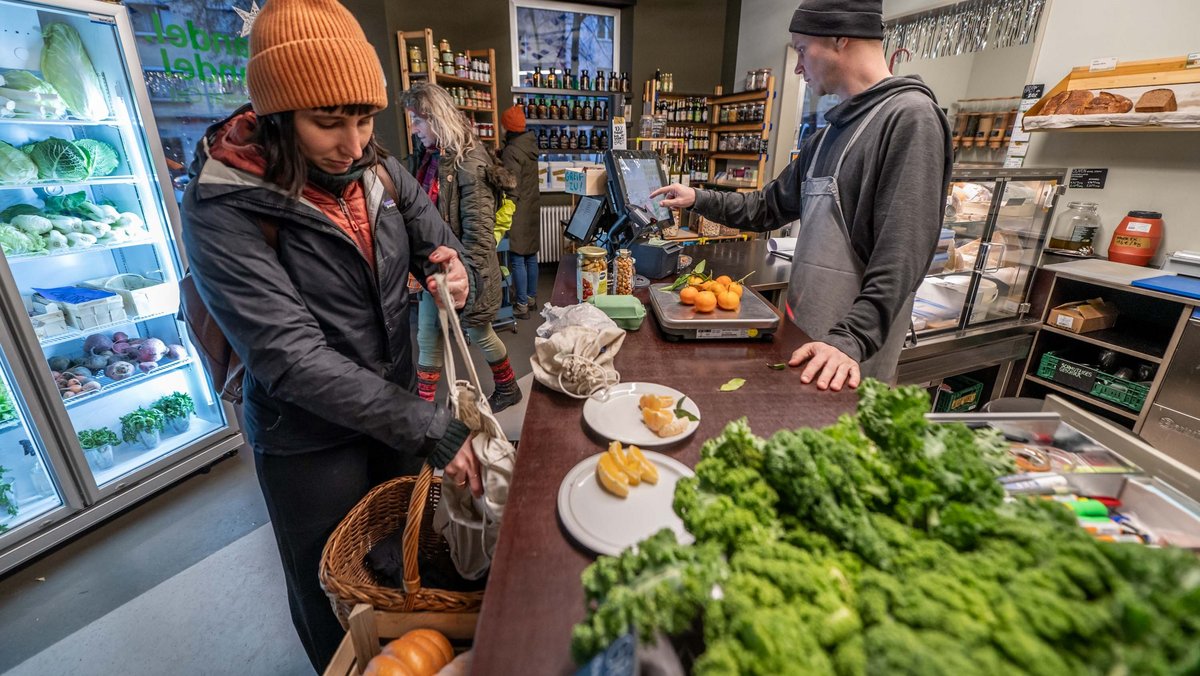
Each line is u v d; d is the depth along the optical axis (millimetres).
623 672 441
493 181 2459
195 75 2807
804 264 1571
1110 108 2260
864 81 1427
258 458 1187
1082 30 2512
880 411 683
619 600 467
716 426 981
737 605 452
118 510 2092
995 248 2191
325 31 841
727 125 5242
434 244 1319
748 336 1382
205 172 916
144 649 1566
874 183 1374
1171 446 2059
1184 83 2047
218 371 1190
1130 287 2039
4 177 1806
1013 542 517
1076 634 410
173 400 2459
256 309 933
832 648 443
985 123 3064
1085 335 2262
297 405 1053
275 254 1002
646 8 5305
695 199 1874
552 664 536
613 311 1436
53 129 2027
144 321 2459
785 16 4695
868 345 1245
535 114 5191
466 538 1014
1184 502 675
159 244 2322
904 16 3457
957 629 422
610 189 1899
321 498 1201
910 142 1271
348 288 1097
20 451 2070
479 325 2500
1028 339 2406
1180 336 1970
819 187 1513
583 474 812
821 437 625
